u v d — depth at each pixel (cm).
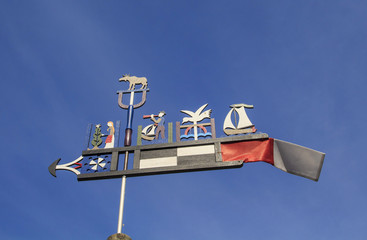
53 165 860
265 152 826
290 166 827
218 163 799
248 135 829
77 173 842
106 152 852
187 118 899
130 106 944
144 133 899
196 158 812
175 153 824
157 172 798
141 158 830
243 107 887
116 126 916
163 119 918
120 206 741
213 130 866
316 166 809
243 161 805
